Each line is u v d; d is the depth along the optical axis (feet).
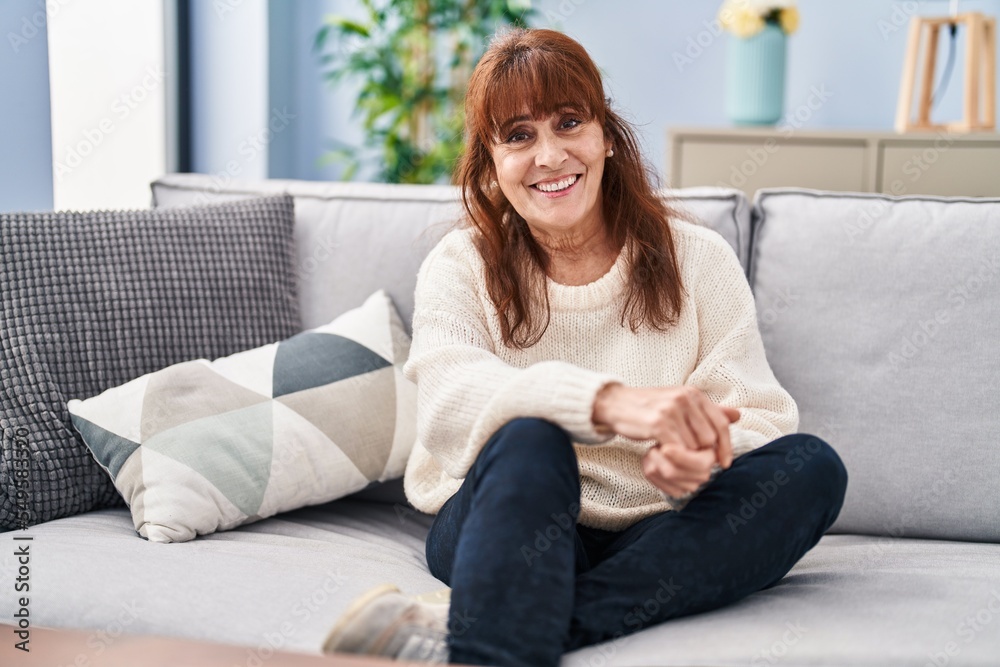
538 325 4.66
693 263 4.73
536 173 4.48
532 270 4.70
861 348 4.98
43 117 6.57
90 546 4.17
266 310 5.51
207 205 5.65
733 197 5.43
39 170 6.56
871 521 4.90
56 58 7.88
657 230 4.63
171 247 5.38
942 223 5.07
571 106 4.42
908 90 9.53
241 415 4.82
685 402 3.67
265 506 4.75
